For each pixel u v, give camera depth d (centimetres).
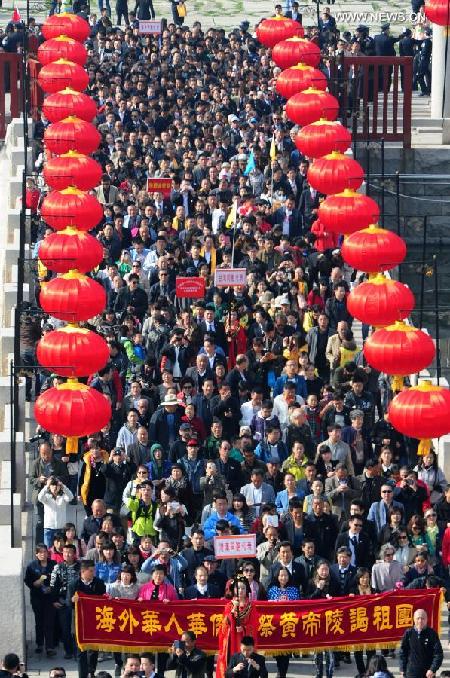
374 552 7075
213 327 8538
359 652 6788
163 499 7106
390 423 7781
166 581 6725
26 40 11525
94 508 7138
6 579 6794
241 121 11344
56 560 6912
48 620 6888
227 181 10156
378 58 11025
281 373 8294
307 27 13400
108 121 11312
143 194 10025
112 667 6931
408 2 15525
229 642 6359
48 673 6800
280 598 6781
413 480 7294
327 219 9069
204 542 6919
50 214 8956
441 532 7150
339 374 8144
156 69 12119
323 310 8819
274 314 8675
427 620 6600
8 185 10906
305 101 10138
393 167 11119
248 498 7306
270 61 12300
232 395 7912
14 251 9656
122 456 7438
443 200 11056
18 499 7356
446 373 9581
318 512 7062
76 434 7162
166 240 9369
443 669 6775
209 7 15738
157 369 8400
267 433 7706
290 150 10688
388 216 10775
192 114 11419
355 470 7731
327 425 7850
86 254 8450
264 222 9875
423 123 11544
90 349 7381
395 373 7556
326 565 6756
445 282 10719
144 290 9044
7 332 8731
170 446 7581
